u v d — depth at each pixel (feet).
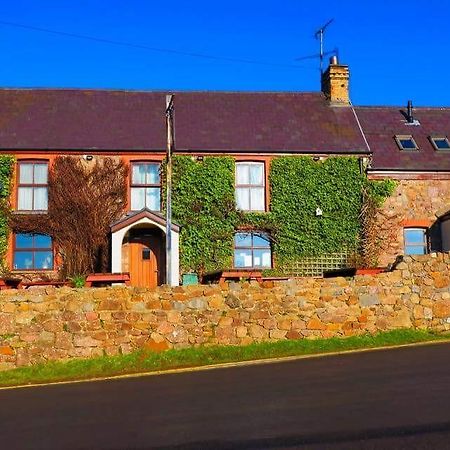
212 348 48.78
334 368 40.65
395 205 79.20
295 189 78.02
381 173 79.51
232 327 50.37
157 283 74.43
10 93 83.71
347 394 31.94
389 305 53.88
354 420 26.71
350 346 49.49
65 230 73.87
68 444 25.30
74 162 75.20
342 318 52.49
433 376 35.81
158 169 77.10
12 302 47.50
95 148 75.51
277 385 35.60
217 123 82.02
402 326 53.88
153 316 49.19
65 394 37.01
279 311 51.47
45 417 30.50
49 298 48.06
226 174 77.00
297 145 79.41
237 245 77.05
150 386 38.06
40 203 74.90
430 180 80.12
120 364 45.83
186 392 35.06
